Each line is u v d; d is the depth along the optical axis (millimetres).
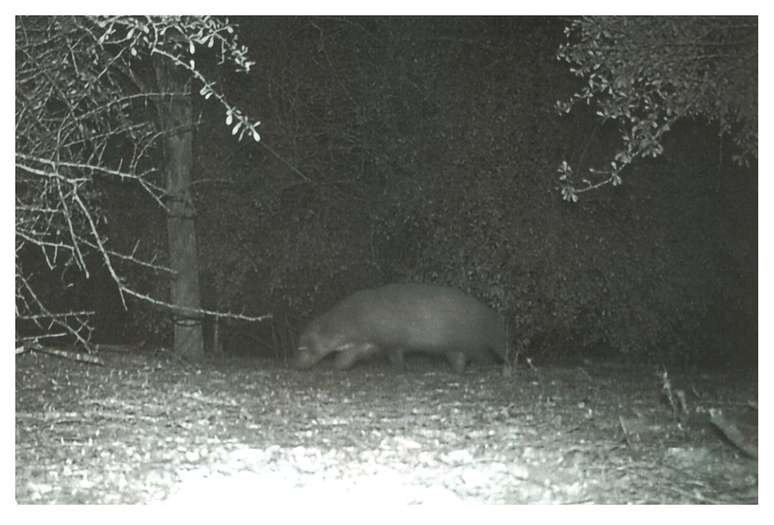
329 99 18234
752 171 18234
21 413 11484
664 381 12562
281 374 15336
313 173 18766
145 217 18781
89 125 14242
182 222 17875
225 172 18375
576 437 10719
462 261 18016
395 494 8562
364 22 18156
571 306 17875
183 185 17547
